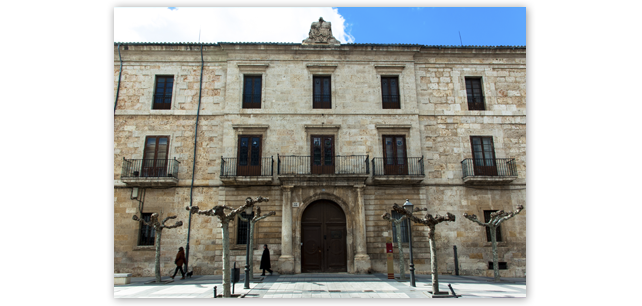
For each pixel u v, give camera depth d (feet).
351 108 68.03
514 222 64.54
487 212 65.05
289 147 65.72
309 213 62.75
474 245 63.21
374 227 62.54
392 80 70.69
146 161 64.95
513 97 70.69
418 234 62.95
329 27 71.82
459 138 68.08
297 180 61.46
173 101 67.87
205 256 61.26
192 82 69.00
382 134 67.31
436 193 65.16
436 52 71.41
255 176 61.31
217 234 62.08
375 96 68.90
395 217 63.36
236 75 68.85
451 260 62.34
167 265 60.64
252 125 66.03
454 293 36.83
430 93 70.13
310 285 45.21
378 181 63.62
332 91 68.74
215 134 66.49
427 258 61.98
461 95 70.33
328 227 62.34
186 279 54.39
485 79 71.41
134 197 62.75
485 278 55.72
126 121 66.54
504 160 67.05
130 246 61.31
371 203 63.52
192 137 66.28
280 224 61.82
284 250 59.31
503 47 71.61
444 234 63.41
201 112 67.36
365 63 70.44
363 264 58.95
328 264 61.05
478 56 72.23
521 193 65.82
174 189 63.67
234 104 67.31
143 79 68.85
